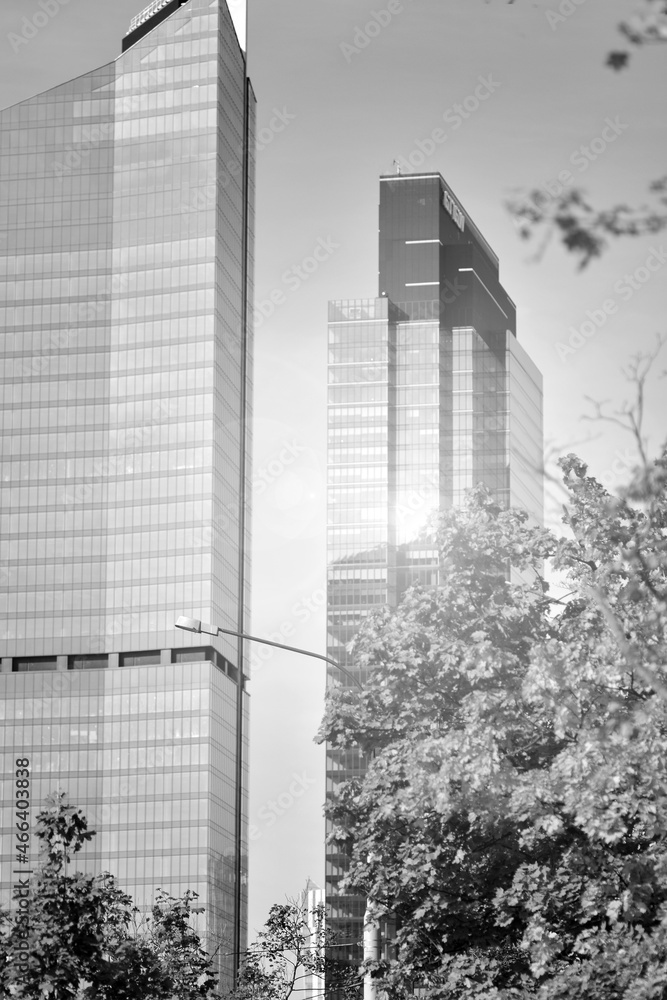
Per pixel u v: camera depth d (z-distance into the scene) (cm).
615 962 2948
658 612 2798
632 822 2992
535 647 3083
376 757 3691
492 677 3531
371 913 3706
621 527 3294
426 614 3738
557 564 3394
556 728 3092
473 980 3475
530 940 3197
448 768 3194
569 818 3198
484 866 3528
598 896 3091
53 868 4572
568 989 3003
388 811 3522
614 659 2919
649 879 2984
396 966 3694
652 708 2791
